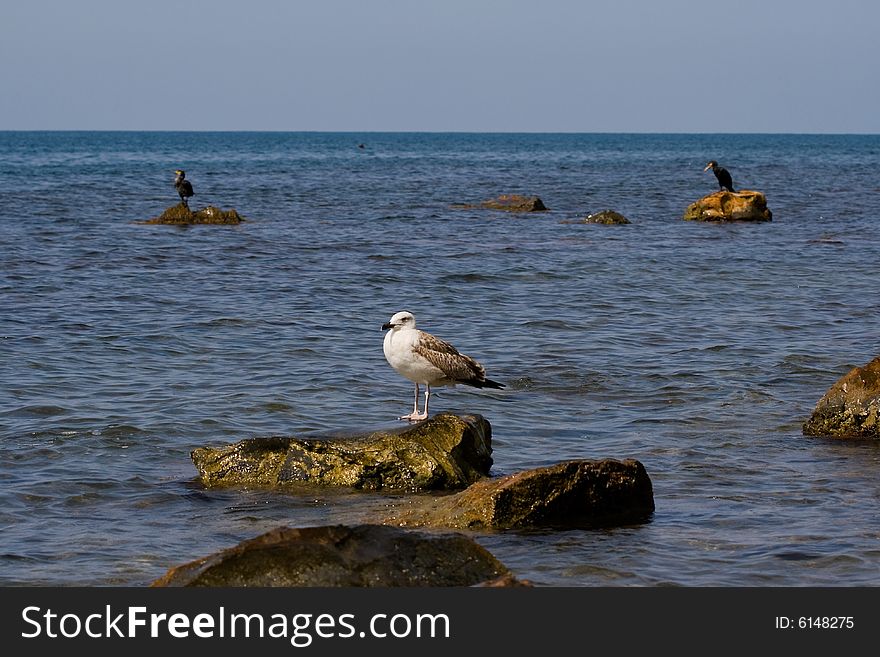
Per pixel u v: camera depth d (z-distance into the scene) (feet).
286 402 54.08
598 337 71.67
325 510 38.83
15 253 108.47
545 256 113.19
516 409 53.78
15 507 38.70
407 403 54.75
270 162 386.11
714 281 97.19
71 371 59.82
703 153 547.90
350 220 152.15
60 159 390.21
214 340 69.15
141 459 44.78
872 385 48.93
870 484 41.78
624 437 48.78
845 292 91.35
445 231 138.10
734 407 54.03
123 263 103.55
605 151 586.86
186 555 34.40
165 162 373.40
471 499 37.50
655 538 36.01
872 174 299.17
